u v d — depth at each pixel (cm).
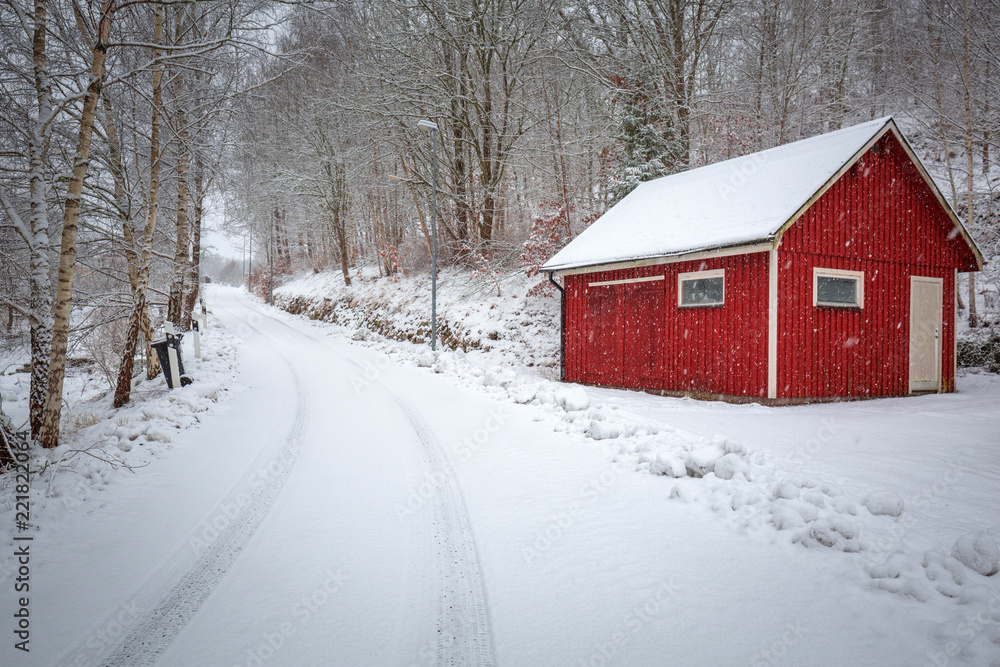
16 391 1606
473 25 2147
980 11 1772
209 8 1030
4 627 324
